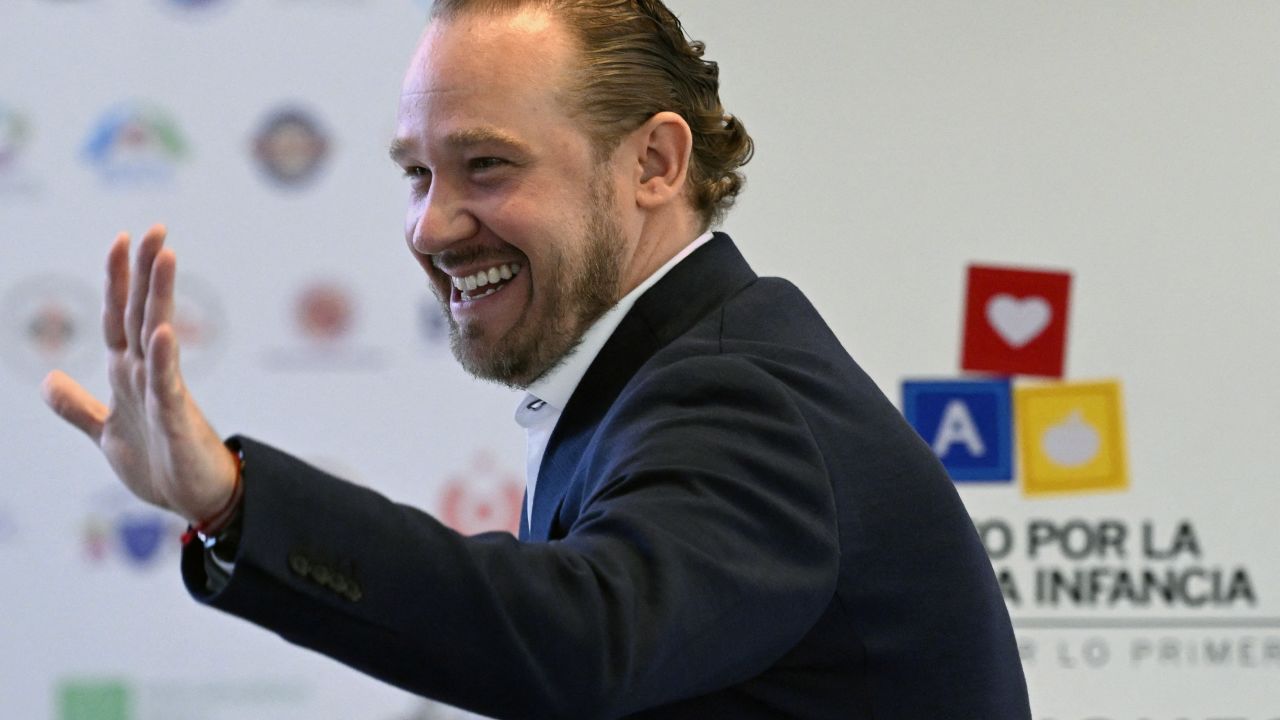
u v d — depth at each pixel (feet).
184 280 36.35
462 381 36.78
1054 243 37.01
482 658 10.86
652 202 16.38
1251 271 37.01
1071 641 36.65
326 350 36.55
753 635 12.35
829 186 36.94
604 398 15.70
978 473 36.88
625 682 11.08
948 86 37.04
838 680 14.56
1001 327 36.96
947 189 37.01
